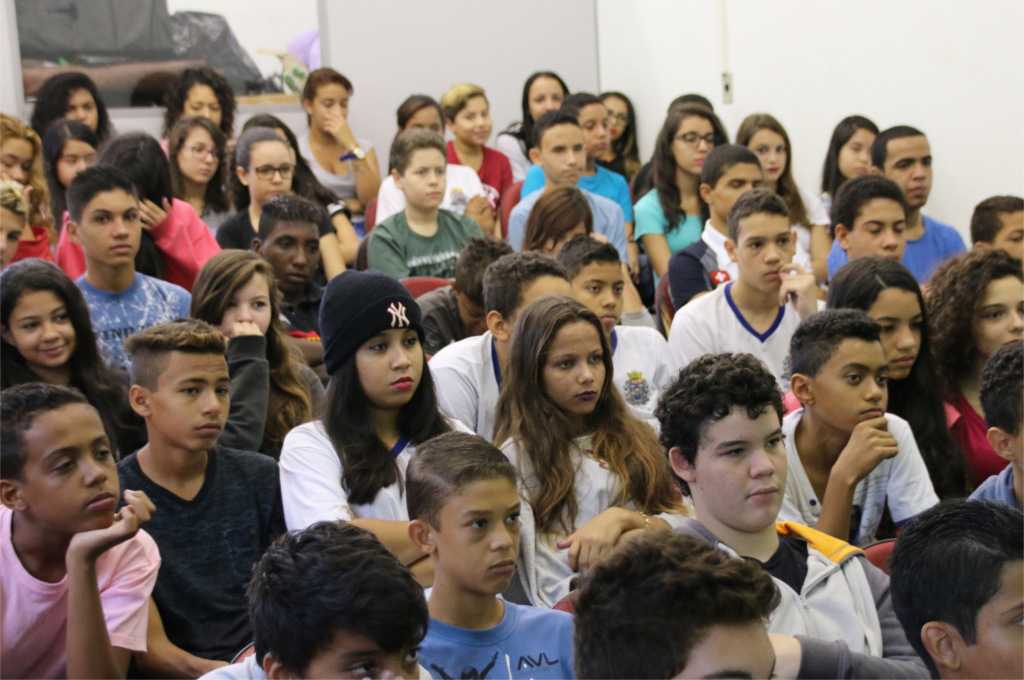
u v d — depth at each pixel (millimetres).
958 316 2873
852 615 1802
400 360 2273
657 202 4730
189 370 2225
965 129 4113
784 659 1591
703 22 5594
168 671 2064
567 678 1704
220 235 4160
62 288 2602
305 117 5836
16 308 2557
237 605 2232
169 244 3668
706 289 3893
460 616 1726
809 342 2316
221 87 5320
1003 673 1510
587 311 2324
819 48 4871
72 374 2635
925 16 4242
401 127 5516
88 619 1848
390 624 1385
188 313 3143
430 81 6133
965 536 1543
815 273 4527
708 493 1817
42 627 1972
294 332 3459
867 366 2277
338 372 2297
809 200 4699
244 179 4238
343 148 5496
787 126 5156
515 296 2654
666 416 1885
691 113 4617
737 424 1783
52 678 1985
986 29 3949
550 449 2244
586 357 2285
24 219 3189
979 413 2889
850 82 4707
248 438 2576
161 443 2248
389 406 2301
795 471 2365
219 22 5633
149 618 2109
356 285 2293
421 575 2129
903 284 2721
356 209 5367
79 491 1925
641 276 4855
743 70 5406
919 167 4043
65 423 1929
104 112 5043
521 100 6336
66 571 1965
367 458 2254
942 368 2914
